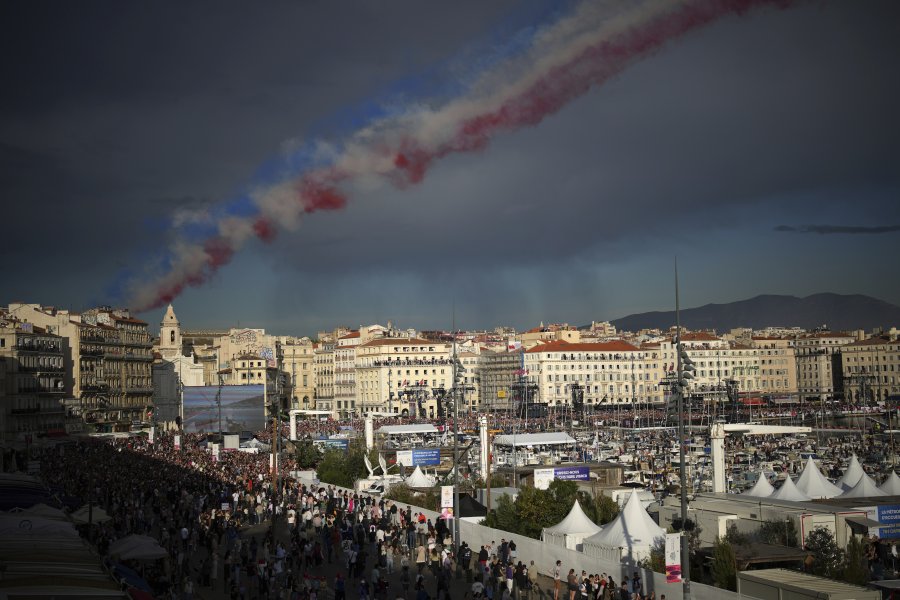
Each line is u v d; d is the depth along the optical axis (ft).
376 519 250.16
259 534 266.16
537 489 255.50
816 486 267.80
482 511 273.75
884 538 205.05
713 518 210.79
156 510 288.71
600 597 174.91
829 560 177.37
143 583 152.15
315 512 277.64
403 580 199.11
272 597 185.78
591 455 524.11
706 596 161.79
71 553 158.61
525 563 215.10
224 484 345.10
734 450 536.42
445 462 435.53
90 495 218.38
